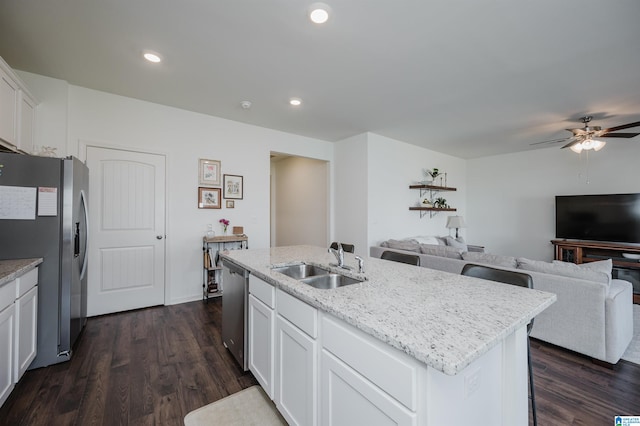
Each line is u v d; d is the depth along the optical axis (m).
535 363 2.29
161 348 2.46
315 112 3.74
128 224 3.33
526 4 1.80
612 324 2.19
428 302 1.23
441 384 0.85
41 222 2.14
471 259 3.05
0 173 2.02
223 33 2.11
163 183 3.55
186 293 3.71
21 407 1.71
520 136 4.85
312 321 1.30
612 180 4.88
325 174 5.35
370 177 4.71
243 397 1.83
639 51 2.32
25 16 1.92
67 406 1.72
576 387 1.98
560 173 5.46
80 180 2.45
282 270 2.09
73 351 2.38
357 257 1.86
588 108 3.55
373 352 0.98
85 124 3.05
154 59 2.47
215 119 3.93
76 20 1.97
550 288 2.49
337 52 2.37
